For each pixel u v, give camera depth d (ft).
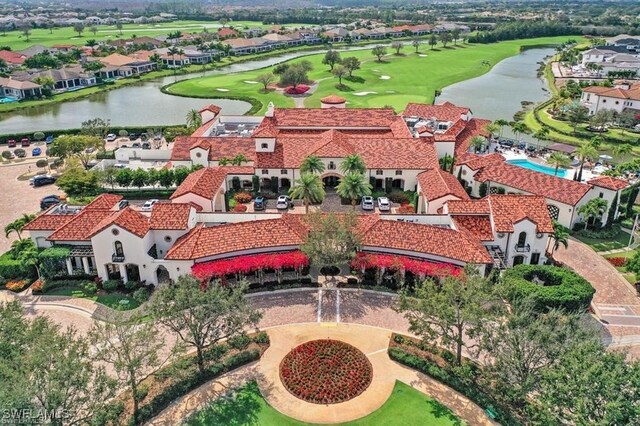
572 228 258.37
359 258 199.41
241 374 158.40
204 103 557.74
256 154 293.23
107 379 129.59
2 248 235.61
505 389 139.54
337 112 354.33
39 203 287.89
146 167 342.64
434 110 407.85
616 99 471.21
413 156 291.79
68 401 126.62
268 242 205.57
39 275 209.67
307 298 195.83
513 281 190.29
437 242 204.54
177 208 217.15
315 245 194.18
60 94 593.42
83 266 211.82
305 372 156.97
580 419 112.27
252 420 140.67
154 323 151.64
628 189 269.64
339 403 146.92
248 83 642.63
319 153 285.23
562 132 447.42
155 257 214.90
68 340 132.67
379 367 161.38
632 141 418.72
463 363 159.94
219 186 258.37
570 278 193.67
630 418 108.68
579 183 262.67
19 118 502.79
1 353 128.98
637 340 175.83
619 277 217.36
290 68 613.93
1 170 342.85
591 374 115.85
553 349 130.82
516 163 355.77
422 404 146.92
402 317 185.78
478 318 142.51
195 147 311.06
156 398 144.87
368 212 268.41
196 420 140.67
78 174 290.56
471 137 362.12
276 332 176.86
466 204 229.25
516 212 218.79
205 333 159.12
